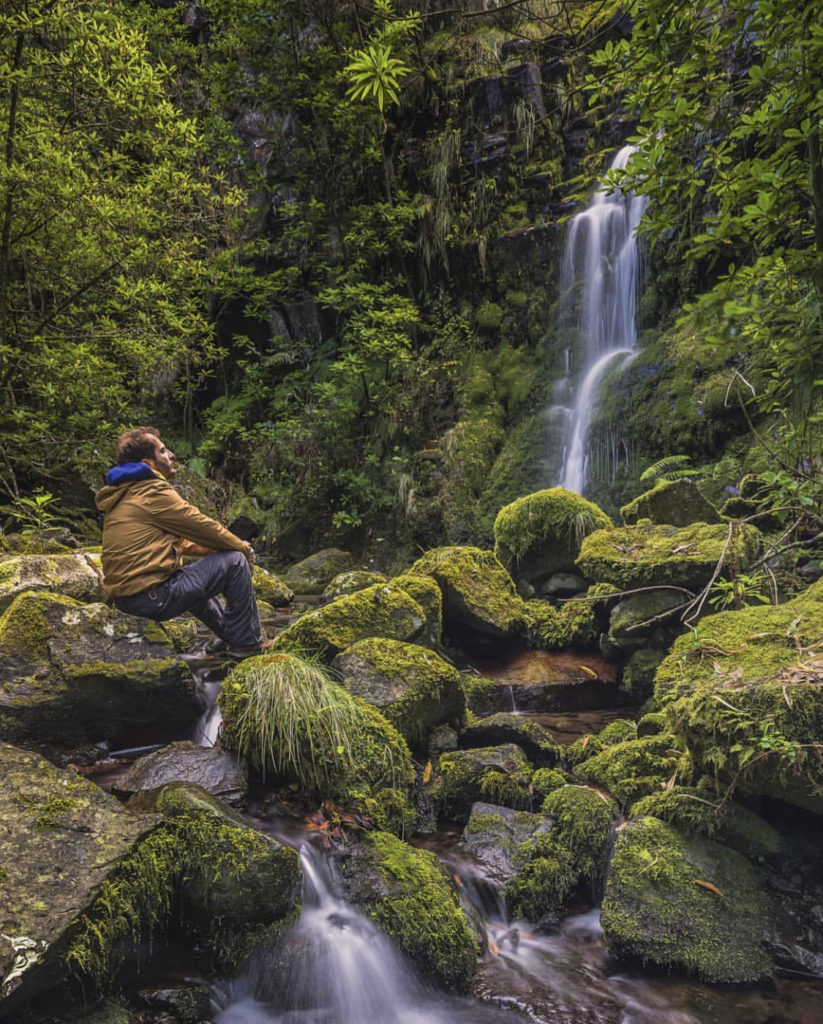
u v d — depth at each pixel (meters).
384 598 4.17
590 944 2.73
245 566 3.68
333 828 2.87
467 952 2.60
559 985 2.51
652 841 2.85
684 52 2.46
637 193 2.68
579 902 2.96
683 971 2.54
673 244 8.95
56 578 4.17
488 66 10.91
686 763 3.15
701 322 1.78
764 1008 2.37
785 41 2.44
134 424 9.58
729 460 7.48
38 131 5.93
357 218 11.01
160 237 6.89
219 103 11.49
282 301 11.55
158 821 2.44
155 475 3.54
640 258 9.38
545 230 10.41
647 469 8.09
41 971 1.96
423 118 11.20
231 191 7.12
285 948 2.46
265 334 11.84
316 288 11.54
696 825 2.89
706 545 4.49
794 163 2.38
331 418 10.09
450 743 3.71
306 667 3.31
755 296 1.69
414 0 10.55
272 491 9.95
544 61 10.83
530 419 9.70
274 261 11.78
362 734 3.22
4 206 6.17
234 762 3.04
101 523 7.85
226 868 2.44
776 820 2.96
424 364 10.44
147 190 6.28
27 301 7.42
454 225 10.81
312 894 2.65
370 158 10.88
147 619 3.63
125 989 2.27
